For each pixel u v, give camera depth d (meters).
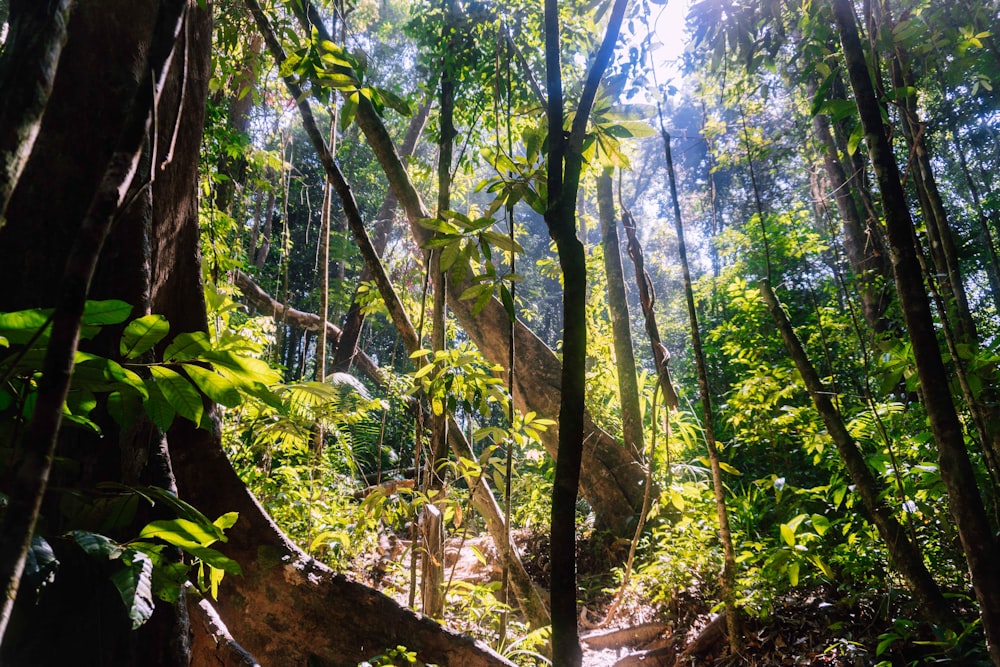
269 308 8.56
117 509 1.23
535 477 7.81
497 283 1.57
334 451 5.97
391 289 2.97
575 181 1.16
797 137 7.81
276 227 14.02
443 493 3.20
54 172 1.60
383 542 5.56
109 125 1.69
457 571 5.91
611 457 6.39
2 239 1.55
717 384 8.56
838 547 3.63
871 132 1.80
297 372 11.29
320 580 2.57
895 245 1.73
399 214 5.92
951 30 3.00
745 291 7.81
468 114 5.88
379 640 2.53
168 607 1.43
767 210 10.91
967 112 6.33
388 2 13.23
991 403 2.62
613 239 7.18
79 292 0.64
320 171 13.54
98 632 1.28
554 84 1.20
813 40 3.27
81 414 1.23
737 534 4.62
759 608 3.59
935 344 1.69
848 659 3.24
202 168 5.30
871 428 3.90
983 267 9.29
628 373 6.94
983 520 1.61
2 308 1.50
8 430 1.07
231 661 2.01
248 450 4.07
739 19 3.62
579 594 5.51
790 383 5.07
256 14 2.49
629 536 5.99
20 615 1.21
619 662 3.99
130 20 1.80
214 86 4.04
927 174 3.43
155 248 2.35
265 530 2.62
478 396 3.04
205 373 1.06
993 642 1.57
